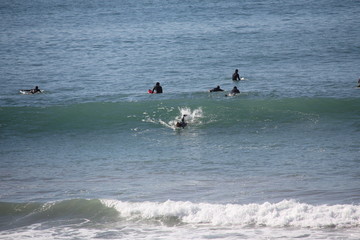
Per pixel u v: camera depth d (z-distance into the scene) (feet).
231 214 122.52
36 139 207.72
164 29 630.33
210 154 180.65
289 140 195.00
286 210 121.70
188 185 147.54
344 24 605.73
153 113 233.35
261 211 122.42
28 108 237.45
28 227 123.44
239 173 157.48
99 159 179.93
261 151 181.98
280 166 163.22
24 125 220.84
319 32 549.13
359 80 288.92
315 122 217.77
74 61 427.33
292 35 536.83
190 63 402.11
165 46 498.28
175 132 211.82
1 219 128.57
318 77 324.60
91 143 201.46
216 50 462.19
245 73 352.49
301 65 376.68
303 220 117.50
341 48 447.83
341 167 159.33
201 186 146.20
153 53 458.09
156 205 129.49
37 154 187.83
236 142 195.11
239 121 221.46
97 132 215.51
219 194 138.41
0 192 146.20
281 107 235.61
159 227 120.26
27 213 131.44
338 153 175.42
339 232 110.93
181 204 128.77
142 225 121.90
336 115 225.76
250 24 645.92
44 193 144.56
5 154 188.24
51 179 157.99
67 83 332.80
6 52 486.79
